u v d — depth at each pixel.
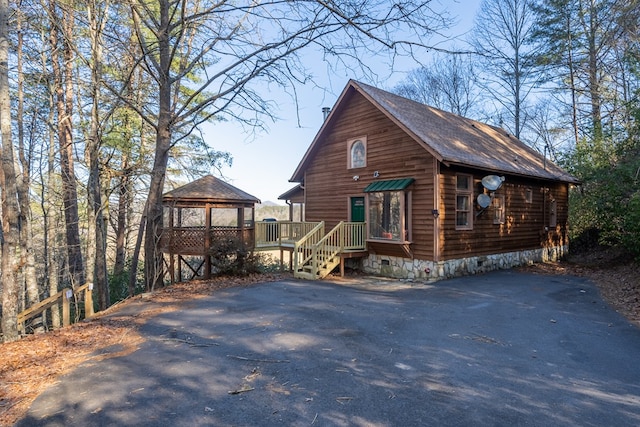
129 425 3.31
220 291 9.69
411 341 5.53
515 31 24.28
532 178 14.10
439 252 10.93
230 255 12.20
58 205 14.61
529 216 14.48
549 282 10.58
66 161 13.46
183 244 11.94
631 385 4.04
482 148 13.26
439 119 14.50
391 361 4.73
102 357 5.08
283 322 6.62
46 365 4.82
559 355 4.95
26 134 13.43
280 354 5.02
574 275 11.74
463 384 4.05
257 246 14.18
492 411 3.46
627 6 13.80
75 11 10.05
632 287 9.19
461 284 10.34
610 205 12.97
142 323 6.77
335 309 7.57
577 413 3.42
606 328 6.20
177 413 3.49
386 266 12.42
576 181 15.46
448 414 3.40
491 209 12.80
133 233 21.11
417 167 11.45
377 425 3.23
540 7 19.28
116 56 11.30
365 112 13.34
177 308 7.89
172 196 11.84
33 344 5.73
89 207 12.04
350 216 13.93
